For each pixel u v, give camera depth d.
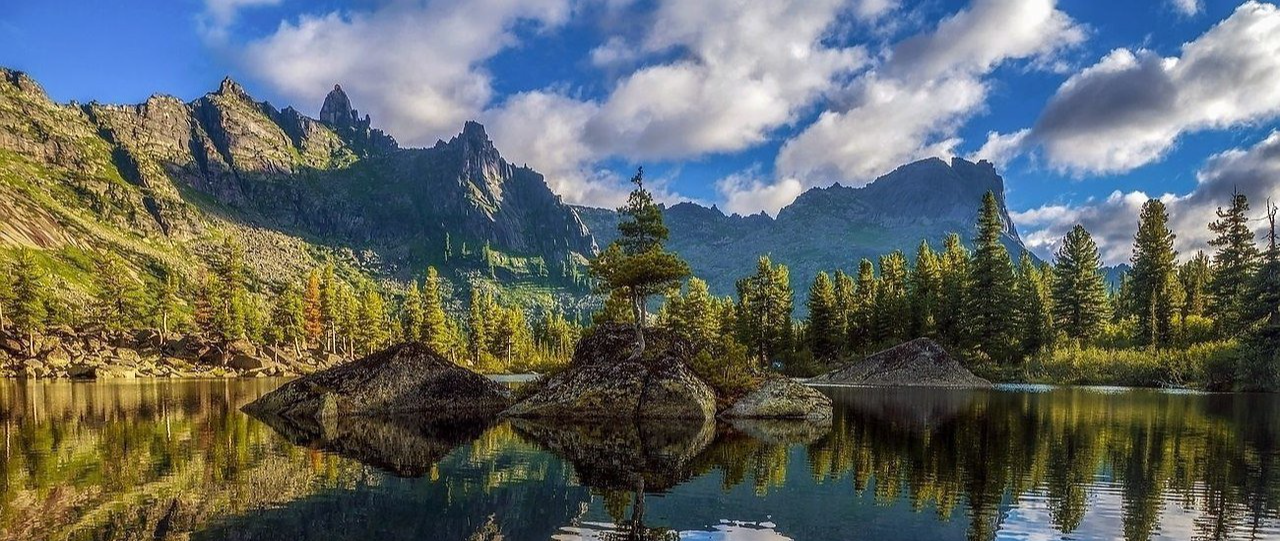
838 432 27.56
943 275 95.06
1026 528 12.80
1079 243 90.12
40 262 177.75
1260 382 52.31
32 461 19.94
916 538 12.23
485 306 163.00
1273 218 62.06
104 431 27.41
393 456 21.50
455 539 12.15
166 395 50.78
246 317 123.88
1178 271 100.38
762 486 16.69
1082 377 68.94
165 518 13.31
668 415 34.38
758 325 101.94
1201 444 23.08
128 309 118.12
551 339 171.62
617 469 19.20
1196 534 12.34
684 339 46.28
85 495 15.32
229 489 16.09
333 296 138.12
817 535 12.45
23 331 99.12
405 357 39.69
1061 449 22.11
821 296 99.62
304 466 19.47
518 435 27.16
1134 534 12.42
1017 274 107.19
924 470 18.62
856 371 72.44
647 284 48.00
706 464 19.94
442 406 38.56
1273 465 19.08
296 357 126.38
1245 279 72.25
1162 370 64.88
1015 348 80.56
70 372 87.00
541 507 14.55
